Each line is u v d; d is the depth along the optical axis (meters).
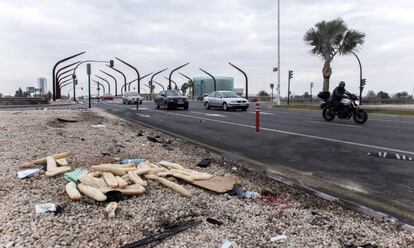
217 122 17.38
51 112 17.88
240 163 8.03
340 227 4.29
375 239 3.97
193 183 5.71
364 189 6.09
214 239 3.80
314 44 35.09
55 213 4.23
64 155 6.93
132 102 42.75
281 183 6.36
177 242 3.71
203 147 10.16
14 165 6.12
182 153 8.51
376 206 5.25
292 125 15.77
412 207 5.21
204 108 31.84
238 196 5.35
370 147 9.88
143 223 4.12
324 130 13.75
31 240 3.56
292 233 4.04
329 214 4.77
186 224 4.15
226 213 4.56
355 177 6.85
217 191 5.35
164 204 4.74
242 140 11.51
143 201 4.80
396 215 4.91
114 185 5.01
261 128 14.67
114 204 4.51
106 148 8.18
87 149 7.84
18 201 4.52
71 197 4.65
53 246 3.47
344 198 5.62
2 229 3.75
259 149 9.89
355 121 16.64
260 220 4.38
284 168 7.64
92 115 17.83
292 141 11.12
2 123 11.25
